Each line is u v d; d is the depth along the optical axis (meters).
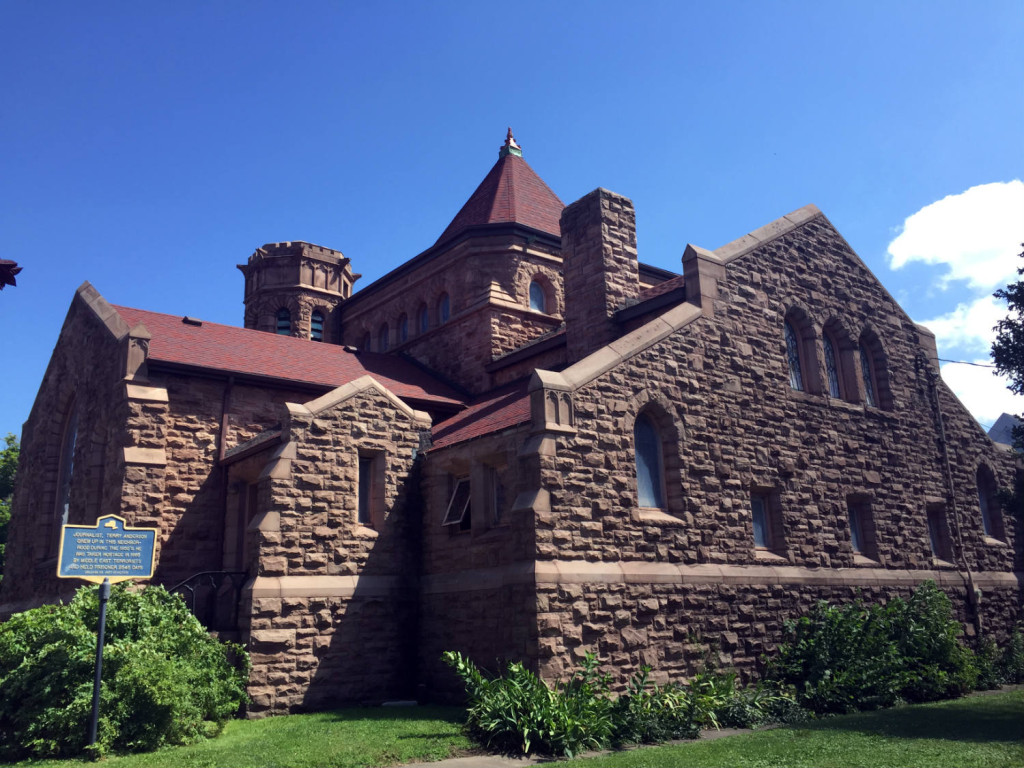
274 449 17.06
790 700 14.52
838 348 21.12
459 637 15.80
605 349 15.90
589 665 12.84
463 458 16.64
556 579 13.75
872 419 20.78
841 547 18.81
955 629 17.98
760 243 19.45
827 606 17.53
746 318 18.52
